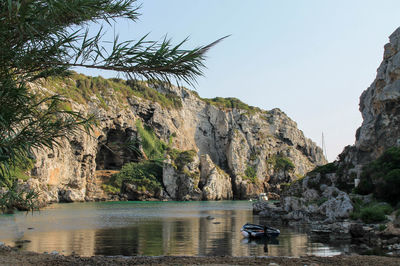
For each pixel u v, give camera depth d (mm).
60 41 8500
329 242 26984
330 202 45531
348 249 23078
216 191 190125
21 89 8680
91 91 174125
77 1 8273
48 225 43562
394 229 28000
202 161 199750
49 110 9406
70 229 39094
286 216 50562
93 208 94812
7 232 35406
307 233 33781
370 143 74188
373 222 34000
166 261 13547
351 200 43656
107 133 173750
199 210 89188
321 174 79938
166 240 29906
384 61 82438
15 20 7812
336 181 73312
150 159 188250
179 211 84000
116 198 161000
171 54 9031
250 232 32750
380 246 23766
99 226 43312
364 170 54719
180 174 183000
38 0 7781
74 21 9172
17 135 8781
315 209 51625
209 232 36750
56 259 13750
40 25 8172
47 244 27078
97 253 22844
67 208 91875
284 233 34156
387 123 72938
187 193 179125
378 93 82312
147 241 29250
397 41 78312
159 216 64750
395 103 72750
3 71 8766
